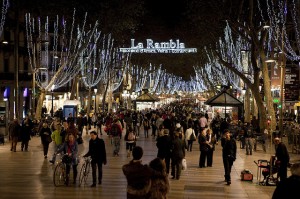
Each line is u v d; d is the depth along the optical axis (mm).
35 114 44062
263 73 32688
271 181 17812
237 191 16500
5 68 56906
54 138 22312
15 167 21516
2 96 56844
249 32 32000
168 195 15414
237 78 58625
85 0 44344
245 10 34906
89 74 59719
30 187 16328
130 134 26062
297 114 50688
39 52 59531
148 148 31453
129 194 9156
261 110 33438
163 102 129125
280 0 33375
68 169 16875
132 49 60281
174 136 19031
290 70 34312
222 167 22844
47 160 24281
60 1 44719
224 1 32531
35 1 46406
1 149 30047
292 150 30438
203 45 50812
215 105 35031
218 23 40594
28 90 59625
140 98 56906
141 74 91438
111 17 45781
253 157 27219
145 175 9156
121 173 19891
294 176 7512
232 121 42531
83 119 42844
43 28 59219
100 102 79562
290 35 43875
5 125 39219
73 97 54469
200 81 95812
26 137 29031
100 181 17125
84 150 29438
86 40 44125
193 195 15531
